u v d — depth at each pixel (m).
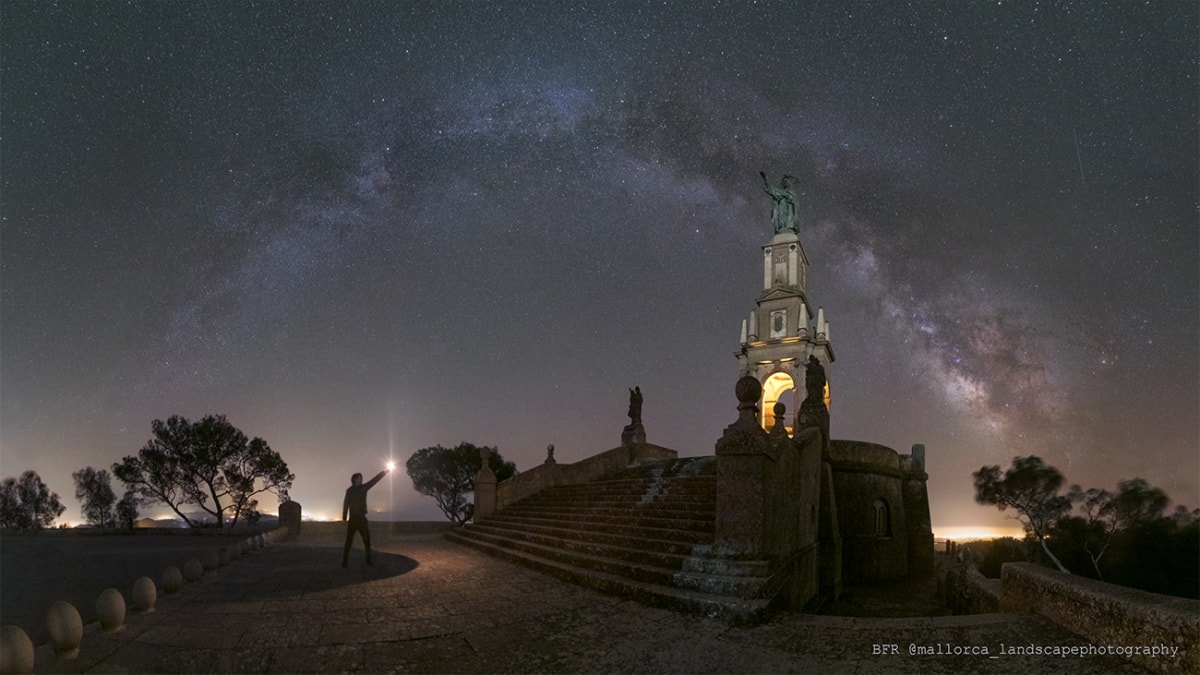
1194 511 26.95
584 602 10.30
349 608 9.50
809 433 15.15
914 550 23.88
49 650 6.62
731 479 11.06
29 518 33.44
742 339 39.06
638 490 18.91
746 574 10.17
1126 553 27.12
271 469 34.38
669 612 9.54
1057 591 7.92
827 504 16.78
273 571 13.62
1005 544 31.66
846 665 6.89
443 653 7.35
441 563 15.49
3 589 12.30
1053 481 29.52
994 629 7.86
